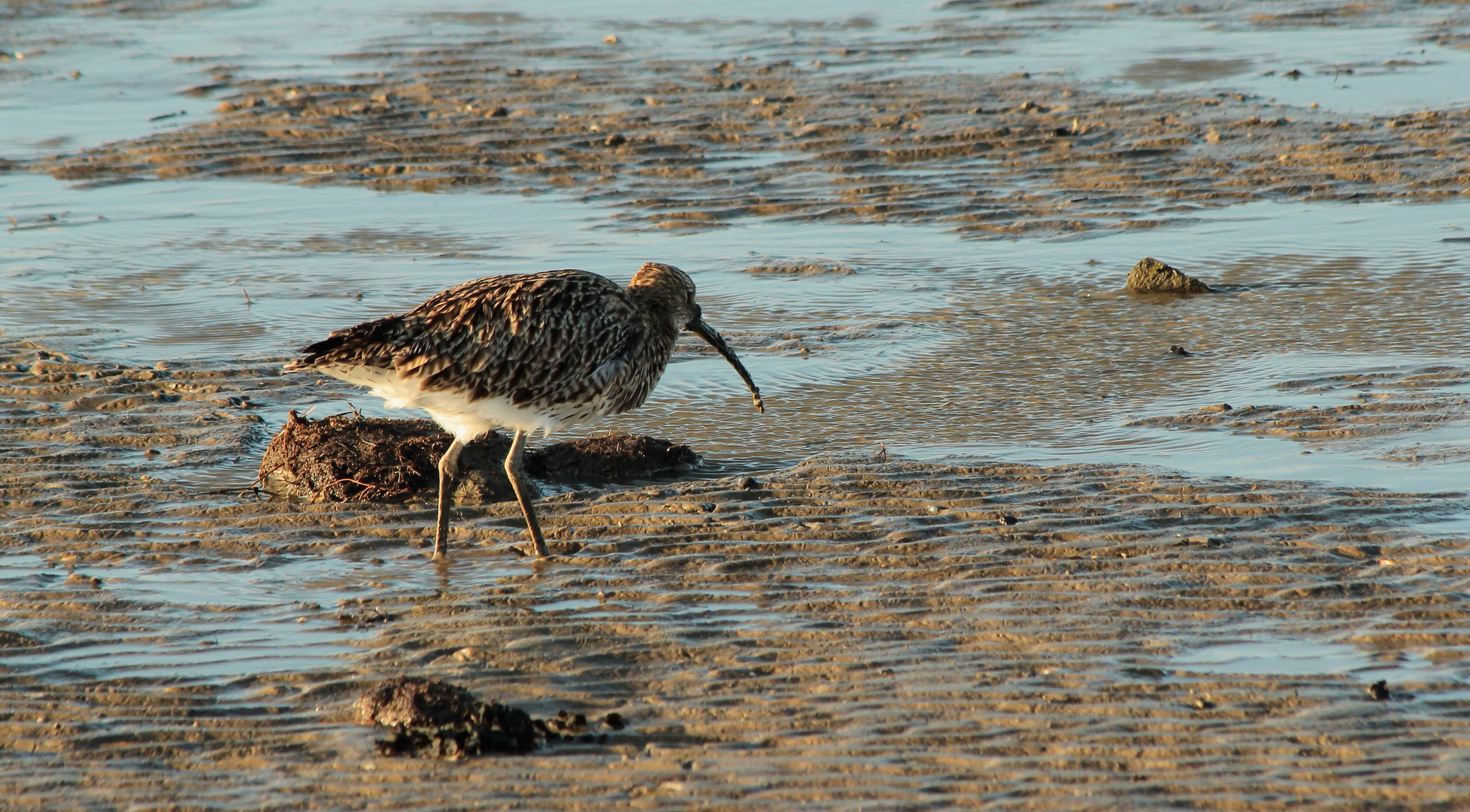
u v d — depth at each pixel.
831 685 8.41
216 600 9.90
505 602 9.80
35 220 21.97
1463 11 35.25
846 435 13.31
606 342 10.96
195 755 7.75
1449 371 14.12
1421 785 7.05
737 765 7.50
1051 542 10.48
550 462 12.55
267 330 16.69
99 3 42.38
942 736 7.73
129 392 14.62
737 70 30.59
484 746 7.66
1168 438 12.82
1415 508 10.84
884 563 10.26
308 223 21.64
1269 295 17.17
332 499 11.90
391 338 10.36
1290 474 11.71
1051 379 14.75
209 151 25.56
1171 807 6.98
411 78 30.56
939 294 17.81
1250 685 8.20
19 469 12.53
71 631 9.37
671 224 21.16
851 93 28.05
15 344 16.16
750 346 16.08
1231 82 28.34
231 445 13.11
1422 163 22.30
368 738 7.88
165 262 19.67
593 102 28.03
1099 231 20.28
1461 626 8.91
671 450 12.65
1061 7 38.28
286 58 33.78
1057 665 8.56
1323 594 9.45
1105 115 25.77
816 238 20.33
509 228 21.16
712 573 10.20
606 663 8.81
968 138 24.61
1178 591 9.59
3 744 7.89
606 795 7.24
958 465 12.16
